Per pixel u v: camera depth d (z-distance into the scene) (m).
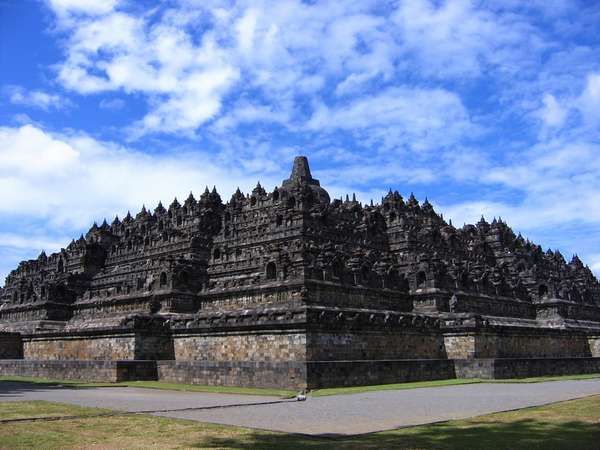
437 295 90.75
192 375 66.81
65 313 115.50
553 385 63.94
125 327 77.31
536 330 95.38
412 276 94.12
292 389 57.25
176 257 97.88
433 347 81.06
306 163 126.81
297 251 77.75
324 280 76.75
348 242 101.44
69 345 87.75
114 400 46.59
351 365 61.53
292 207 100.81
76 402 44.81
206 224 116.06
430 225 117.00
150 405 42.72
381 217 112.75
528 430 31.11
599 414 37.28
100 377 70.06
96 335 82.62
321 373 58.16
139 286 97.38
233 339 71.12
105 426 31.95
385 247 109.50
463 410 40.25
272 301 77.50
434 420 35.25
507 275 120.50
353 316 69.75
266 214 106.81
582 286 129.75
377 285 86.94
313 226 97.06
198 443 27.19
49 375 78.06
